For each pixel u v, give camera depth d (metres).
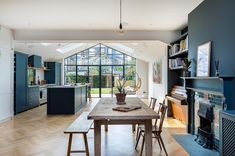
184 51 5.52
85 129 3.29
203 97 4.20
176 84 6.91
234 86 3.01
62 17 5.28
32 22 5.77
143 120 3.00
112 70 13.23
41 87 10.23
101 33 6.75
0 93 6.02
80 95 8.66
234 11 3.04
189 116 4.86
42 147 3.85
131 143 4.12
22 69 8.01
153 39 6.76
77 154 3.51
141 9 4.64
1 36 6.09
